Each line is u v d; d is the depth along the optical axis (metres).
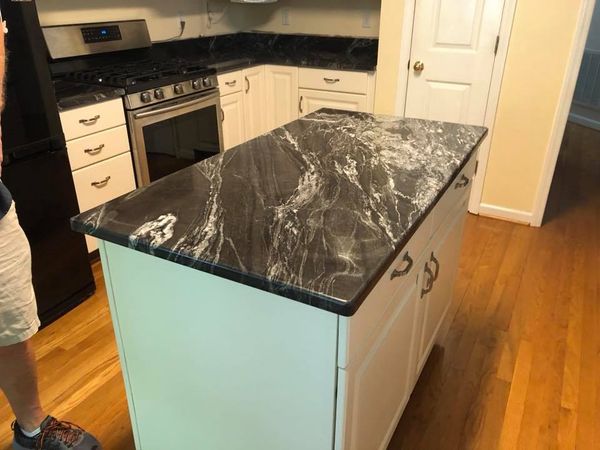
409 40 3.12
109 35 2.99
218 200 1.22
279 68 3.63
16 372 1.40
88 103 2.33
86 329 2.19
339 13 3.80
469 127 1.88
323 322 0.91
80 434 1.53
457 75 3.07
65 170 2.14
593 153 4.58
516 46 2.84
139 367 1.29
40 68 1.93
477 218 3.28
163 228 1.07
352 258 0.95
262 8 4.10
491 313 2.30
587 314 2.30
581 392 1.85
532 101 2.91
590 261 2.75
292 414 1.06
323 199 1.22
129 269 1.14
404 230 1.06
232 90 3.40
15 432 1.54
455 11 2.94
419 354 1.67
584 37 2.68
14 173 1.93
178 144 2.93
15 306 1.30
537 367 1.97
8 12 1.78
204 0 3.73
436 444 1.63
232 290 1.00
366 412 1.17
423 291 1.47
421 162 1.49
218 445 1.26
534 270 2.66
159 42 3.43
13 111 1.86
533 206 3.13
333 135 1.77
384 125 1.90
